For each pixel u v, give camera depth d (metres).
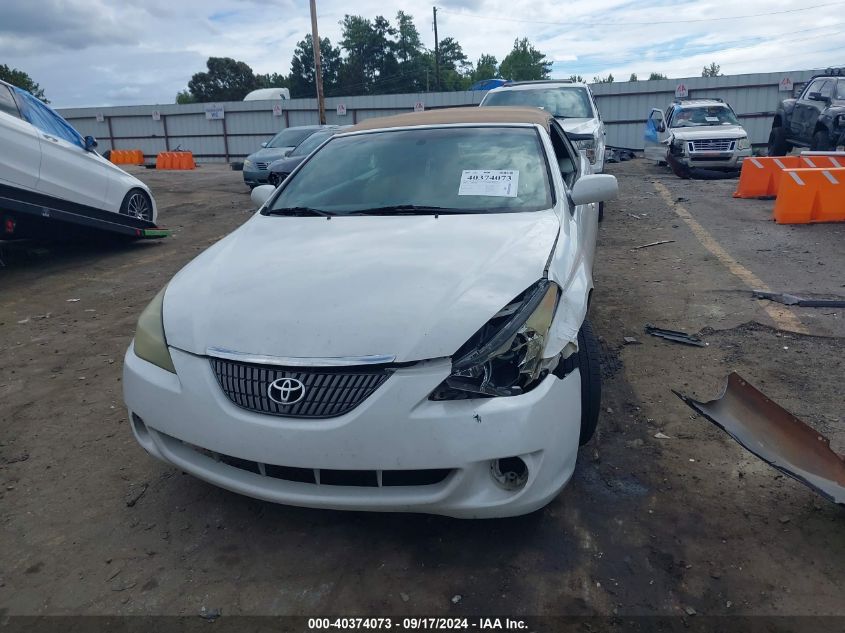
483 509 2.24
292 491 2.31
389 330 2.26
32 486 3.01
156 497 2.90
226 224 10.48
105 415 3.72
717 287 5.73
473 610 2.20
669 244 7.55
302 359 2.24
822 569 2.33
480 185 3.46
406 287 2.47
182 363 2.43
